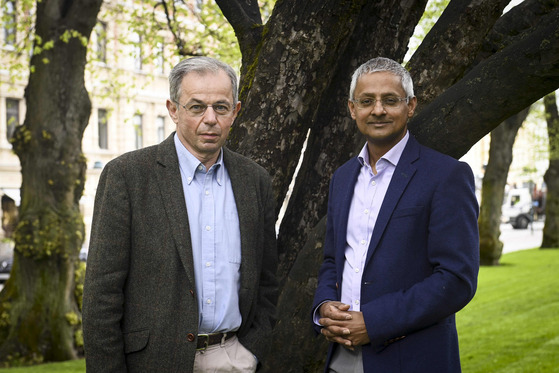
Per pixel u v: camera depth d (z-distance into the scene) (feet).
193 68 7.02
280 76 9.14
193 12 31.71
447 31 8.75
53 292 29.17
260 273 7.73
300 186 10.16
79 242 29.86
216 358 7.11
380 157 7.66
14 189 77.66
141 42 33.35
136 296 6.91
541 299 31.94
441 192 7.06
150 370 6.82
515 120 52.37
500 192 52.75
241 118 9.38
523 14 9.93
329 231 8.12
